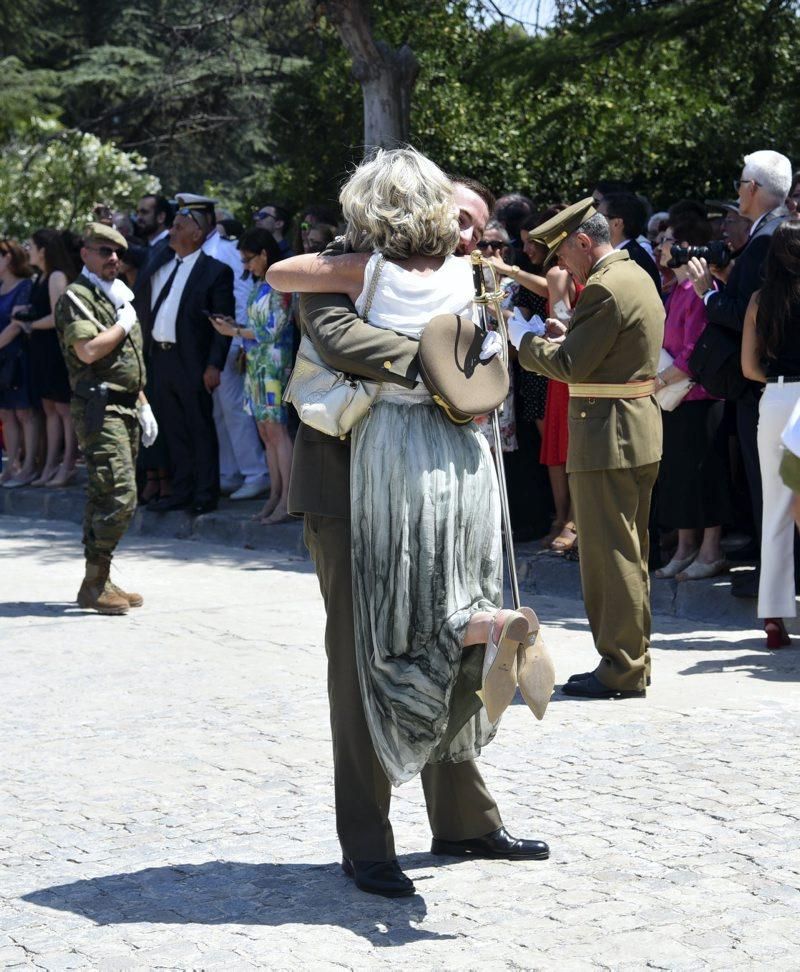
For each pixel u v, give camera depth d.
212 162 25.66
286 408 9.54
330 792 4.52
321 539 3.71
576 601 7.77
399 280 3.55
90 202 18.64
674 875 3.74
